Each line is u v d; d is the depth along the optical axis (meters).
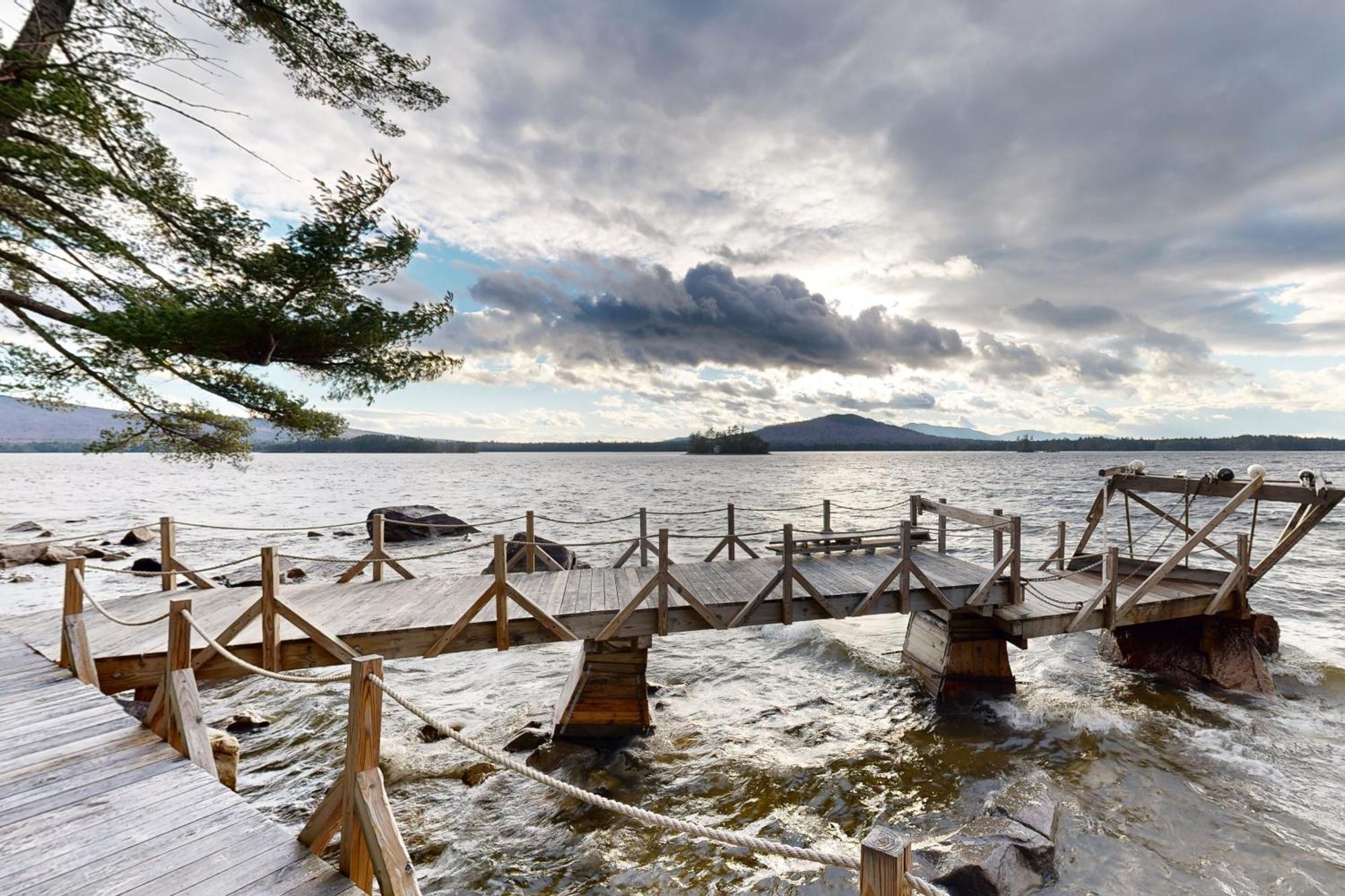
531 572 11.15
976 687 10.24
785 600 9.13
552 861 6.36
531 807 7.35
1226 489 11.19
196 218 10.45
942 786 7.75
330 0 10.52
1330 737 8.87
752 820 7.11
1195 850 6.33
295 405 11.90
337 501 50.50
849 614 9.41
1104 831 6.65
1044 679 11.25
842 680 11.45
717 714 9.95
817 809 7.30
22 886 3.16
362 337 10.80
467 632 7.88
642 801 7.49
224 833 3.68
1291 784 7.64
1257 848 6.37
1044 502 45.41
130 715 5.34
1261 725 9.24
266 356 10.57
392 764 8.22
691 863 6.32
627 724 8.77
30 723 5.16
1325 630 13.73
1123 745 8.67
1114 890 5.75
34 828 3.69
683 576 10.73
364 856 3.24
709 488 67.94
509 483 79.69
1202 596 10.87
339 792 3.38
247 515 40.28
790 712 10.02
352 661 3.29
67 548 22.86
